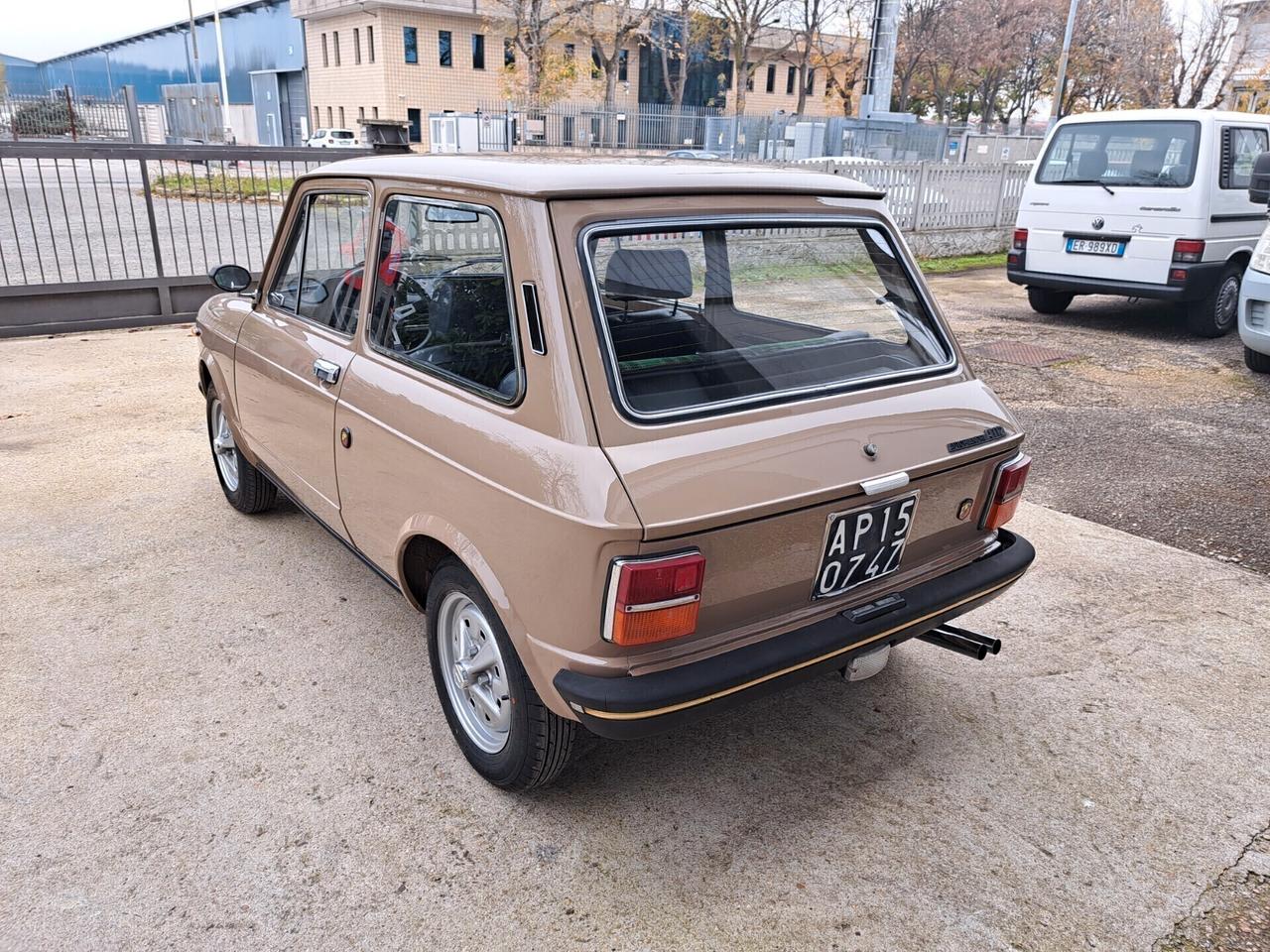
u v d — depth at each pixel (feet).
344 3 146.92
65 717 10.29
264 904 7.91
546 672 7.72
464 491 8.26
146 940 7.51
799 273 9.00
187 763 9.62
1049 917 8.10
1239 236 29.71
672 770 9.89
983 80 158.51
